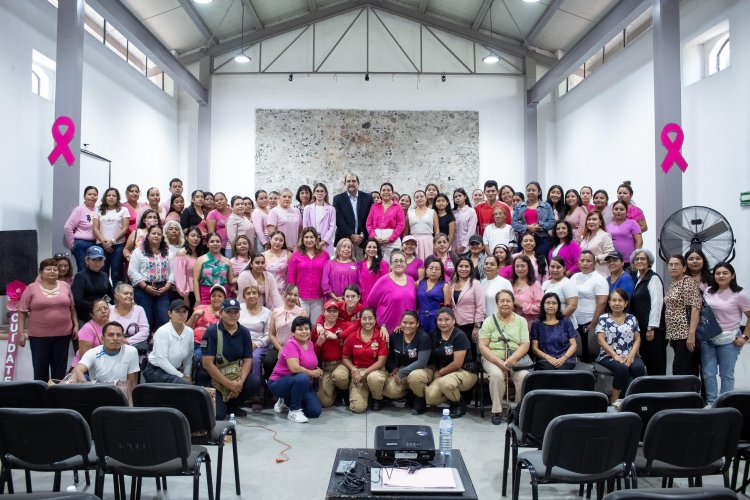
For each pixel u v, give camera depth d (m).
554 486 3.54
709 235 5.12
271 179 11.37
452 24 11.41
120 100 9.23
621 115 9.16
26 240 5.49
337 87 11.50
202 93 11.17
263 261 5.58
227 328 4.63
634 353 4.85
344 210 6.76
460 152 11.49
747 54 6.28
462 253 6.80
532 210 6.41
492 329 4.95
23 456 2.79
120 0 7.75
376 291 5.46
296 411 4.85
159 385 3.16
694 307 4.81
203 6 9.76
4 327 6.18
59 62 6.29
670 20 6.41
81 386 3.07
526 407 3.07
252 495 3.38
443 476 2.54
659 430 2.63
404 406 5.38
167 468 2.83
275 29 11.38
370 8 11.58
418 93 11.54
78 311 5.27
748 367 5.49
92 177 8.27
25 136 6.80
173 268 5.71
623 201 6.24
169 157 11.33
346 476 2.57
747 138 6.29
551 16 9.76
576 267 5.81
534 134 11.48
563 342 4.91
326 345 5.30
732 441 2.69
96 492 2.80
